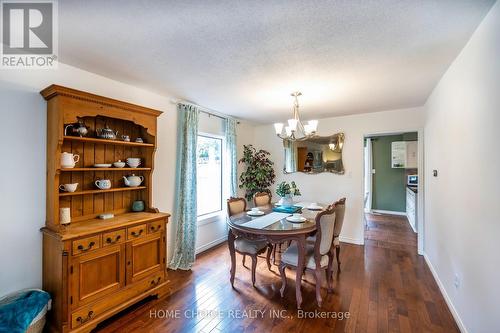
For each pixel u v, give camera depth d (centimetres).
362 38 182
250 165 492
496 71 145
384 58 214
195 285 281
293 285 281
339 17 156
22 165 203
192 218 347
